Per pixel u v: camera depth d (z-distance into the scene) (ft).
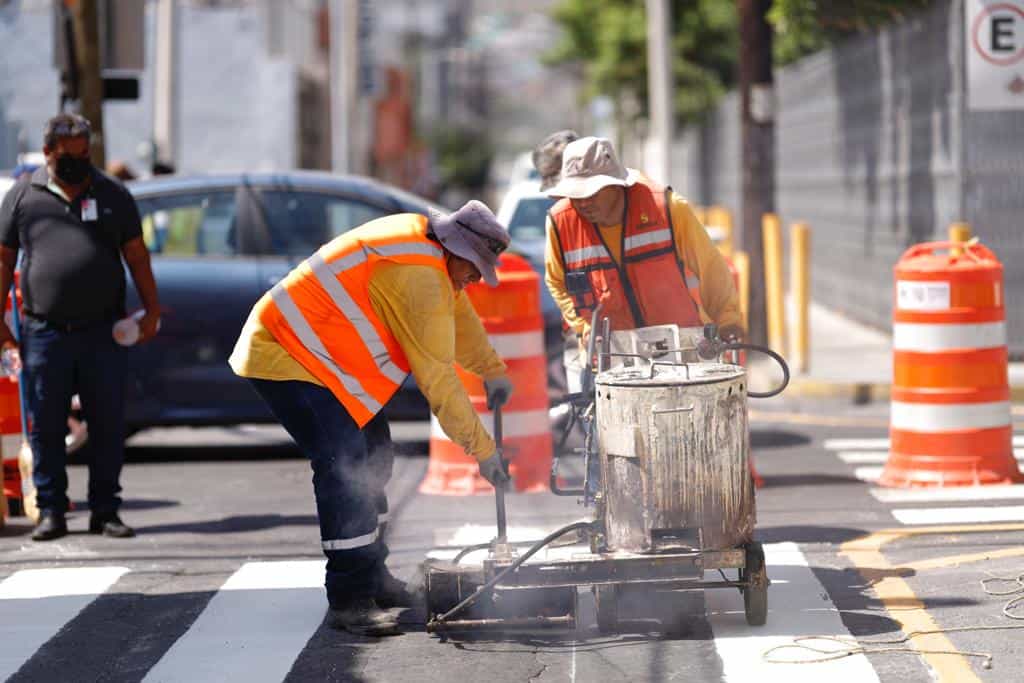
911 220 80.59
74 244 39.42
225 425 51.96
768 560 35.04
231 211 51.96
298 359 29.50
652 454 28.02
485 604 29.50
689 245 32.89
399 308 28.96
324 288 29.40
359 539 30.14
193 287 51.16
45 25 159.33
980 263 43.01
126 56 65.67
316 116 224.33
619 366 31.32
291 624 31.19
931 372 43.01
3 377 43.98
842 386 65.82
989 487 42.60
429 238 29.32
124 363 40.65
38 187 39.60
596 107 198.39
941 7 73.77
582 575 28.27
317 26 236.22
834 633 28.96
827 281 107.86
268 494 46.73
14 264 40.11
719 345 31.01
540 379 44.78
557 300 34.14
